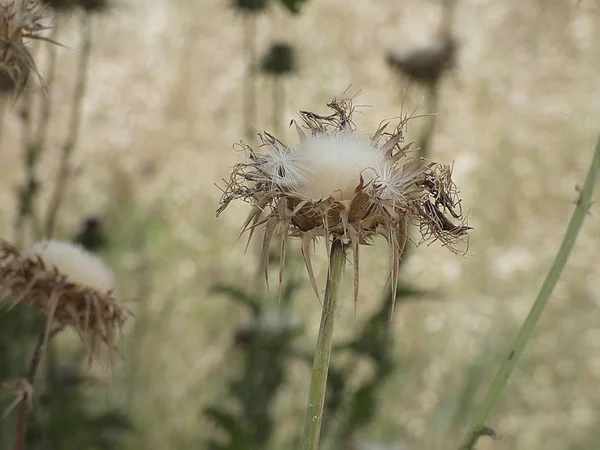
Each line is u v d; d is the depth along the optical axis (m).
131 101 8.28
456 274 7.34
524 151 8.50
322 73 8.79
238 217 7.59
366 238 2.38
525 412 6.70
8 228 6.94
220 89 8.50
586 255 7.80
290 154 2.39
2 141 7.45
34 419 4.96
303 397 6.45
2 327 5.12
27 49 3.02
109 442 5.46
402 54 6.16
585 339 7.16
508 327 7.07
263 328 5.56
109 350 3.09
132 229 7.29
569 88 9.45
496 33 9.75
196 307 6.85
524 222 8.06
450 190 2.49
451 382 6.65
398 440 6.07
